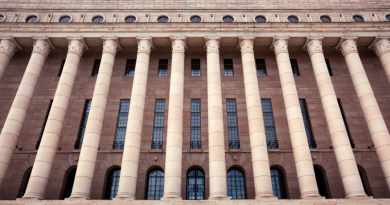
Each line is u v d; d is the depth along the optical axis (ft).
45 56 82.02
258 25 82.89
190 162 75.61
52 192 72.13
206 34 82.48
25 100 72.69
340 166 64.44
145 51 79.82
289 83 73.97
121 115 83.56
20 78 88.48
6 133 67.10
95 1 93.20
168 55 92.38
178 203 53.42
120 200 55.62
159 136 80.07
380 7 92.43
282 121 82.17
